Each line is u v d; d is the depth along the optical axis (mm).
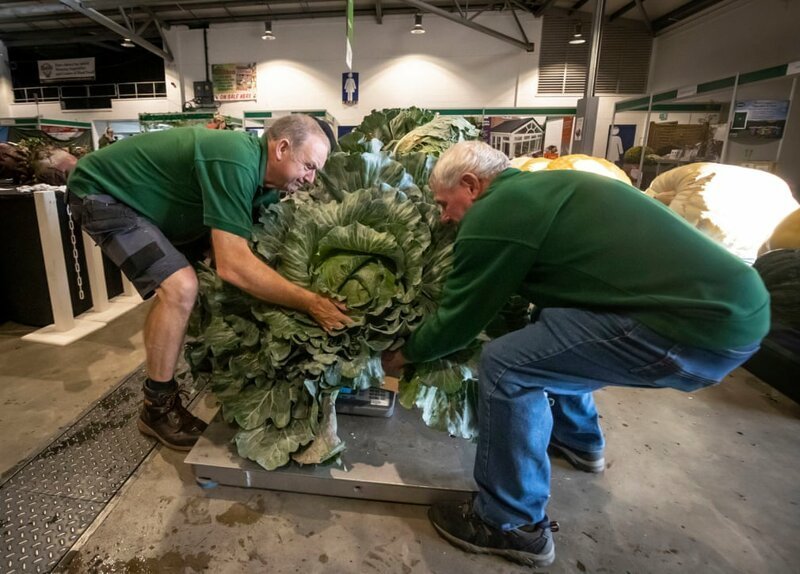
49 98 11047
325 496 1484
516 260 1070
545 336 1116
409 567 1249
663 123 5121
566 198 1070
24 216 2680
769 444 1820
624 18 8820
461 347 1254
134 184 1546
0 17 9484
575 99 9250
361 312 1428
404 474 1454
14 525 1349
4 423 1873
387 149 2420
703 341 968
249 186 1428
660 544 1346
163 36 9695
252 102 10016
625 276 1018
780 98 3639
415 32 9227
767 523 1429
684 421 1968
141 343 2662
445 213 1332
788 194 2359
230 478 1484
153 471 1586
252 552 1278
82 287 3064
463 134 2428
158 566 1229
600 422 1946
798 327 2152
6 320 2947
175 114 6426
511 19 9062
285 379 1507
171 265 1556
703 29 7656
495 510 1229
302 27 9562
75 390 2139
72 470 1578
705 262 977
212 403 2002
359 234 1414
